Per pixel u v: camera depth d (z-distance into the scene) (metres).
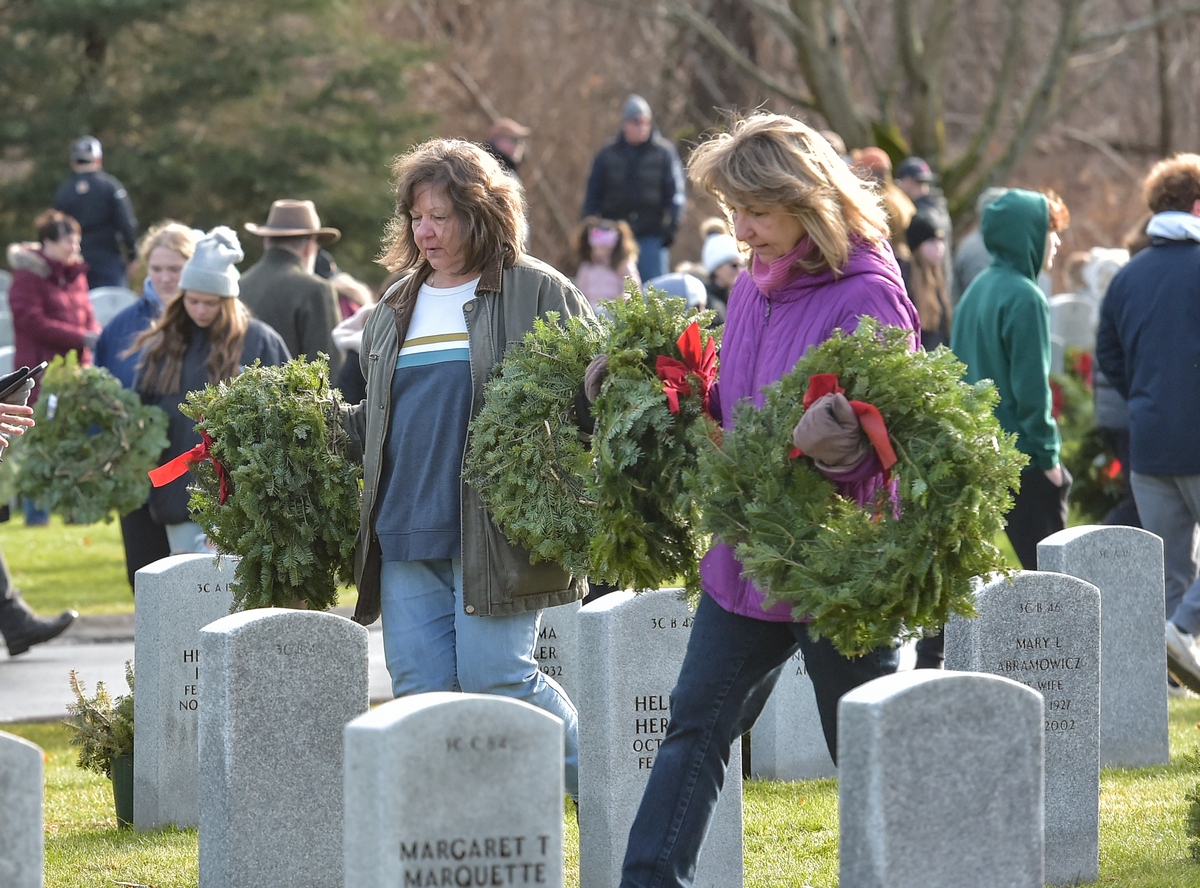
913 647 13.85
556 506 9.23
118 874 10.11
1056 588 9.83
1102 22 53.56
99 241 33.22
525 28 53.31
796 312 7.68
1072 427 28.28
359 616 9.95
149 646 11.46
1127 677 12.73
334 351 16.72
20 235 45.41
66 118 45.47
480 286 9.67
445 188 9.55
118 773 11.71
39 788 7.27
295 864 8.92
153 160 45.03
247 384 9.99
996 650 9.75
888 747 6.62
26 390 11.30
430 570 9.71
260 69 46.59
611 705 9.48
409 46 48.56
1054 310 34.84
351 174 46.84
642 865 7.86
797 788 12.27
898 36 42.59
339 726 9.04
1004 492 7.23
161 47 47.38
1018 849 6.93
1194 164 14.80
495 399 9.28
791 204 7.37
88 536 27.62
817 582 7.11
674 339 8.47
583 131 52.69
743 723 8.12
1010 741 6.90
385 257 10.15
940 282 19.72
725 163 7.49
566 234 52.59
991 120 42.66
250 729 8.78
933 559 7.11
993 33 54.62
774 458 7.27
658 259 30.00
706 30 43.16
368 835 6.68
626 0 47.38
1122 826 10.70
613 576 8.48
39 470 14.83
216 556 10.48
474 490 9.43
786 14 41.88
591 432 9.25
